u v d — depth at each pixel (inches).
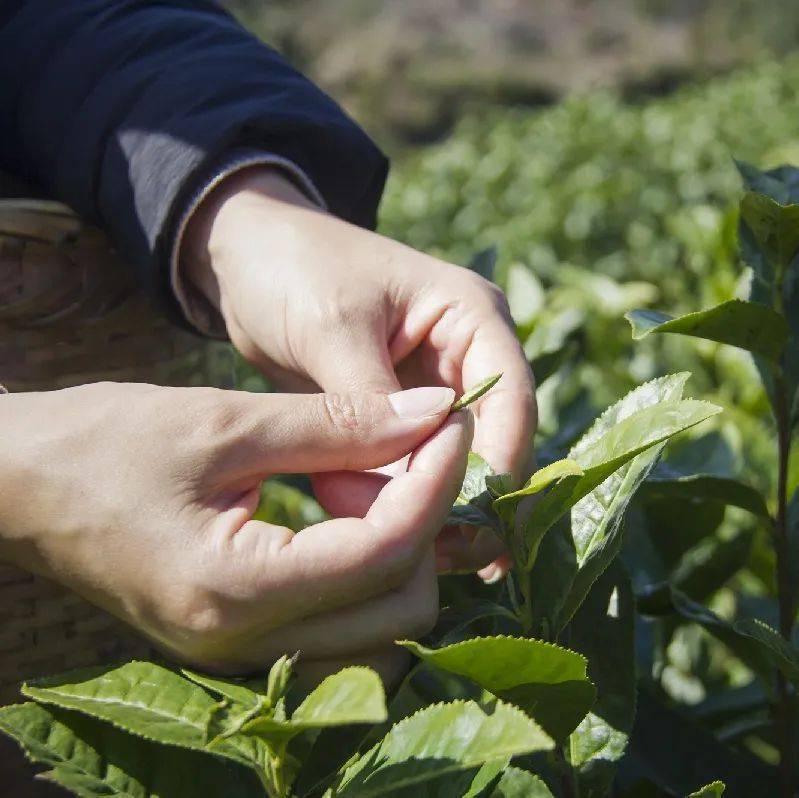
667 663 24.3
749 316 17.5
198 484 15.7
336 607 15.5
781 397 18.8
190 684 15.1
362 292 19.5
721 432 25.9
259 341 20.9
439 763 13.5
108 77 22.5
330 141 23.6
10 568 19.8
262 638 15.5
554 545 17.0
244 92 22.8
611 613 17.9
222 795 15.4
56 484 15.8
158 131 21.7
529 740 13.0
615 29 466.6
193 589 15.3
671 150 119.4
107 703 14.7
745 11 458.0
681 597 20.2
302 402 16.3
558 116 151.3
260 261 20.6
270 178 22.2
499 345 19.1
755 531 25.1
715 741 19.3
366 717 12.6
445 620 16.8
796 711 20.1
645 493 20.6
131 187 21.5
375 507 15.7
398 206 112.0
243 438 15.8
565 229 92.7
